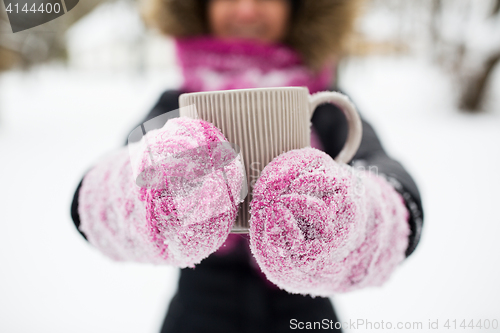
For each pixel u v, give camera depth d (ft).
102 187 1.08
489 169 6.75
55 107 15.57
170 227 0.89
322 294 1.04
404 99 15.57
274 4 1.81
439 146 8.62
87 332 2.90
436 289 3.34
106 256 1.12
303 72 1.87
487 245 4.12
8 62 11.50
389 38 14.62
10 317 3.06
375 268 1.03
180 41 1.95
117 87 20.08
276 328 1.60
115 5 12.96
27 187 6.16
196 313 1.66
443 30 13.00
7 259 4.00
